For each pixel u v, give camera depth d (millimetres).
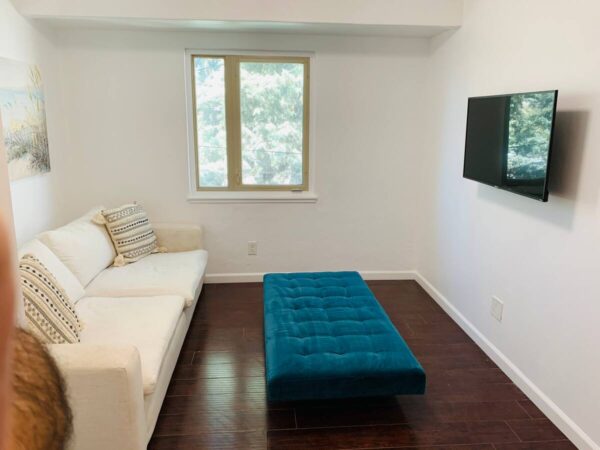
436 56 3652
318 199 3977
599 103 1929
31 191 3039
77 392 1633
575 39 2072
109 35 3518
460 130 3252
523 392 2471
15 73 2766
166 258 3402
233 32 3592
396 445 2072
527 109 2271
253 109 3838
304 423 2217
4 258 355
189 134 3783
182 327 2754
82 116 3621
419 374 2072
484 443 2090
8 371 363
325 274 3268
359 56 3750
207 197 3854
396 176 4004
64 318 2002
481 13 2932
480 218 2971
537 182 2205
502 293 2705
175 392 2457
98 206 3549
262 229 3996
